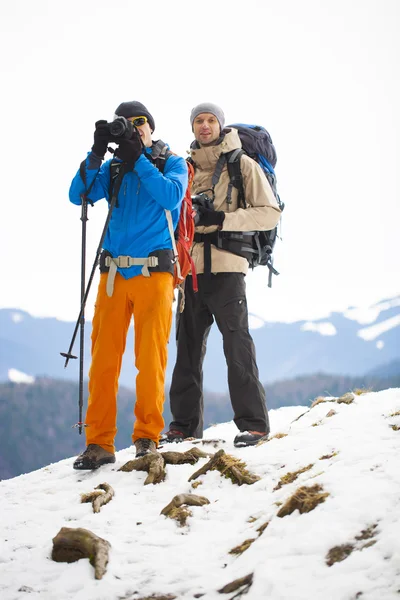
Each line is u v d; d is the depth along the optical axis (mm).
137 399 5168
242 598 3020
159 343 5188
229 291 6211
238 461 4598
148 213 5289
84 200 5301
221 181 6434
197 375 6395
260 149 6684
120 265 5250
